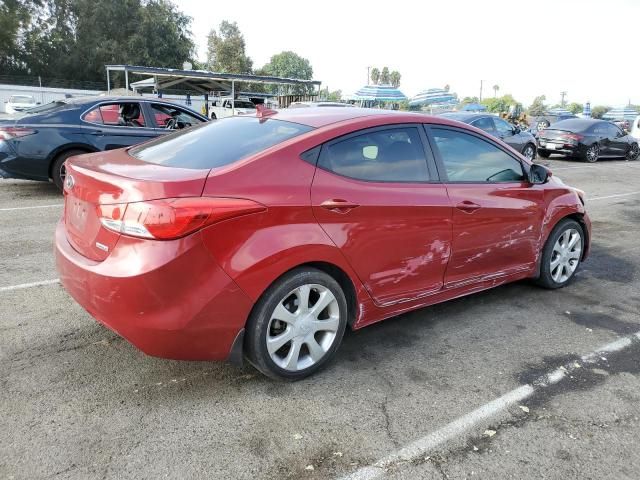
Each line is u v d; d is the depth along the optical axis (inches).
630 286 201.9
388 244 131.6
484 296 185.2
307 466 96.4
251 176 111.1
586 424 112.1
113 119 328.5
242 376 125.3
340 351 140.2
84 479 90.8
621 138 739.4
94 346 136.6
